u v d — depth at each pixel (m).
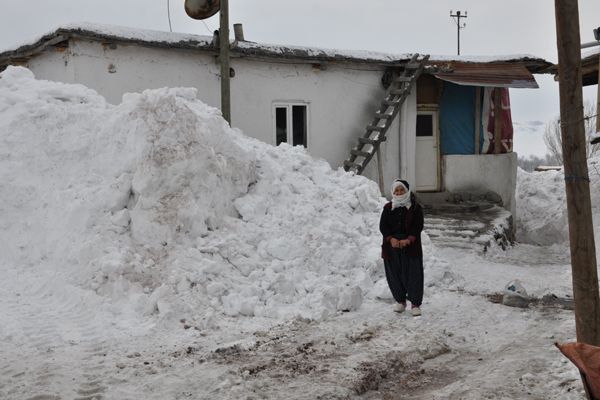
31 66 13.18
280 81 13.75
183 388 5.23
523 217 17.66
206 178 8.48
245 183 9.04
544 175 19.39
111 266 7.28
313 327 6.96
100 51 11.45
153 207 8.01
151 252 7.75
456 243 12.41
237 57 13.02
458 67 15.48
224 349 6.10
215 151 8.85
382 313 7.56
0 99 9.30
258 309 7.29
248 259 8.02
